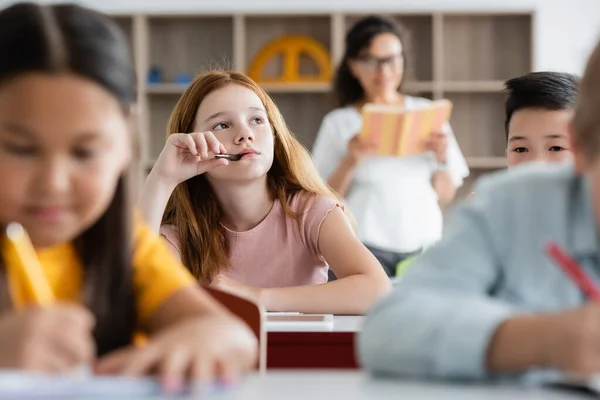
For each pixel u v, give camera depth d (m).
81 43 0.77
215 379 0.79
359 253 2.20
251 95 2.24
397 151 3.53
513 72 5.94
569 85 2.11
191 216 2.25
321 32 5.97
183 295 1.03
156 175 2.14
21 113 0.74
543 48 6.08
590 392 0.77
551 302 0.97
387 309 0.93
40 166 0.75
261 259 2.25
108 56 0.78
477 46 5.94
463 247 1.00
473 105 5.89
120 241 0.95
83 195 0.77
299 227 2.24
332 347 1.57
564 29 6.06
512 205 1.00
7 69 0.75
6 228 0.80
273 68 5.94
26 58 0.75
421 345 0.87
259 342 1.32
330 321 1.69
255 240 2.25
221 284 2.07
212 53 5.95
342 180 3.66
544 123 2.09
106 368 0.79
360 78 4.01
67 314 0.75
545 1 6.06
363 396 0.77
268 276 2.25
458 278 0.98
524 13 5.82
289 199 2.27
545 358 0.81
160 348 0.81
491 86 5.78
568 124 0.91
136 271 1.04
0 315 0.83
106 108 0.77
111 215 0.94
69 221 0.78
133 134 0.89
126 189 0.94
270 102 2.30
